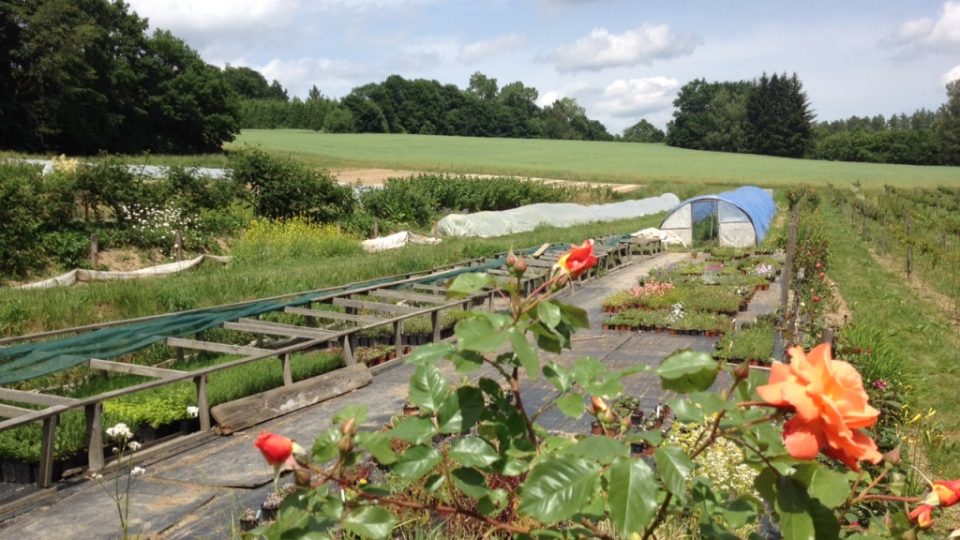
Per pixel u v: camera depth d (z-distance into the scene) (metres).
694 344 12.38
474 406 2.10
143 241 21.47
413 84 129.12
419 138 109.56
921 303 16.73
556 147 107.88
